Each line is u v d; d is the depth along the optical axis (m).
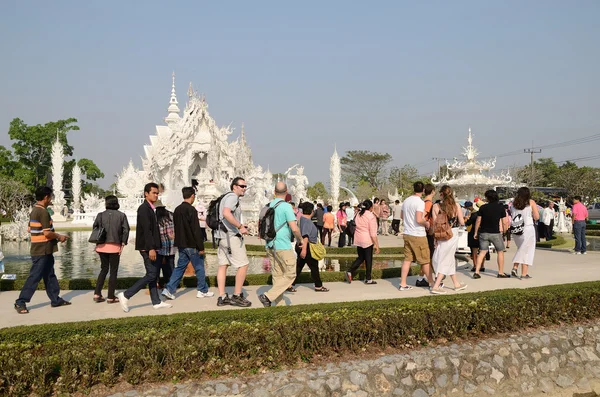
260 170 40.22
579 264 13.86
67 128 67.00
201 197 34.00
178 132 59.19
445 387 6.90
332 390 6.31
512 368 7.41
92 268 15.70
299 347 6.73
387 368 6.70
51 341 6.01
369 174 89.06
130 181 53.84
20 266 16.27
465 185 30.45
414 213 10.02
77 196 59.88
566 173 64.12
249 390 6.08
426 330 7.56
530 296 8.41
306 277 11.45
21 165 61.97
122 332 6.41
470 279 11.54
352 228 19.95
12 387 5.53
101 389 5.86
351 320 7.05
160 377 6.07
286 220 8.30
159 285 10.53
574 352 8.01
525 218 11.47
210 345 6.32
